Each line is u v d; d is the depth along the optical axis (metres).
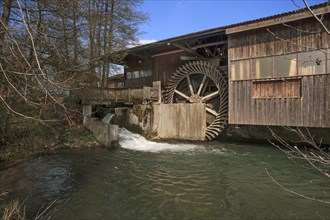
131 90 13.35
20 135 8.91
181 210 4.47
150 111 12.08
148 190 5.41
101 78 14.30
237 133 11.77
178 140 11.59
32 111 6.58
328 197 4.99
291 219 4.13
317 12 8.20
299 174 6.46
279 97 9.31
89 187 5.56
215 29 10.90
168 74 15.16
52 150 8.85
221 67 12.44
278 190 5.39
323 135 9.42
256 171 6.78
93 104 12.73
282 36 9.24
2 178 6.05
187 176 6.37
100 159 8.02
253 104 9.95
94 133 10.58
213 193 5.25
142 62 16.53
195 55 13.94
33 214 4.25
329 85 8.16
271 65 9.50
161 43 13.09
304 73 8.70
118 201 4.84
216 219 4.14
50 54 6.09
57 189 5.43
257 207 4.59
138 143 10.90
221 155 8.74
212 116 12.83
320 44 8.36
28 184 5.70
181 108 11.58
